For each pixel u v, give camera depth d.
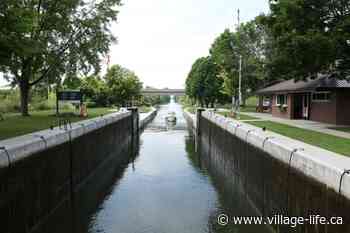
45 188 14.34
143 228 13.67
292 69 22.06
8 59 16.59
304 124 24.83
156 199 17.34
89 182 21.38
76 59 33.16
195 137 43.75
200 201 17.17
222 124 27.47
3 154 10.84
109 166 25.88
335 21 20.73
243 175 19.53
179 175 22.53
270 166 14.42
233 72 50.66
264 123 25.70
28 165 12.66
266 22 23.66
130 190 19.00
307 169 10.57
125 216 15.05
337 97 24.55
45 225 14.21
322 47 19.05
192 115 63.22
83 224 14.17
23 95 31.25
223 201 17.09
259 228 13.73
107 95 64.00
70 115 31.86
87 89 59.38
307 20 20.94
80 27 33.12
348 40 19.89
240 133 20.78
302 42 19.19
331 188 9.00
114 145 32.12
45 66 32.03
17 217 11.68
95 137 23.91
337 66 21.58
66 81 33.78
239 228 13.65
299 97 31.02
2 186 10.65
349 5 20.58
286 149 12.58
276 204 13.46
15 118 27.44
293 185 11.70
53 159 15.33
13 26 15.57
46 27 31.09
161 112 100.88
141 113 73.31
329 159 10.58
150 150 33.19
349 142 14.85
